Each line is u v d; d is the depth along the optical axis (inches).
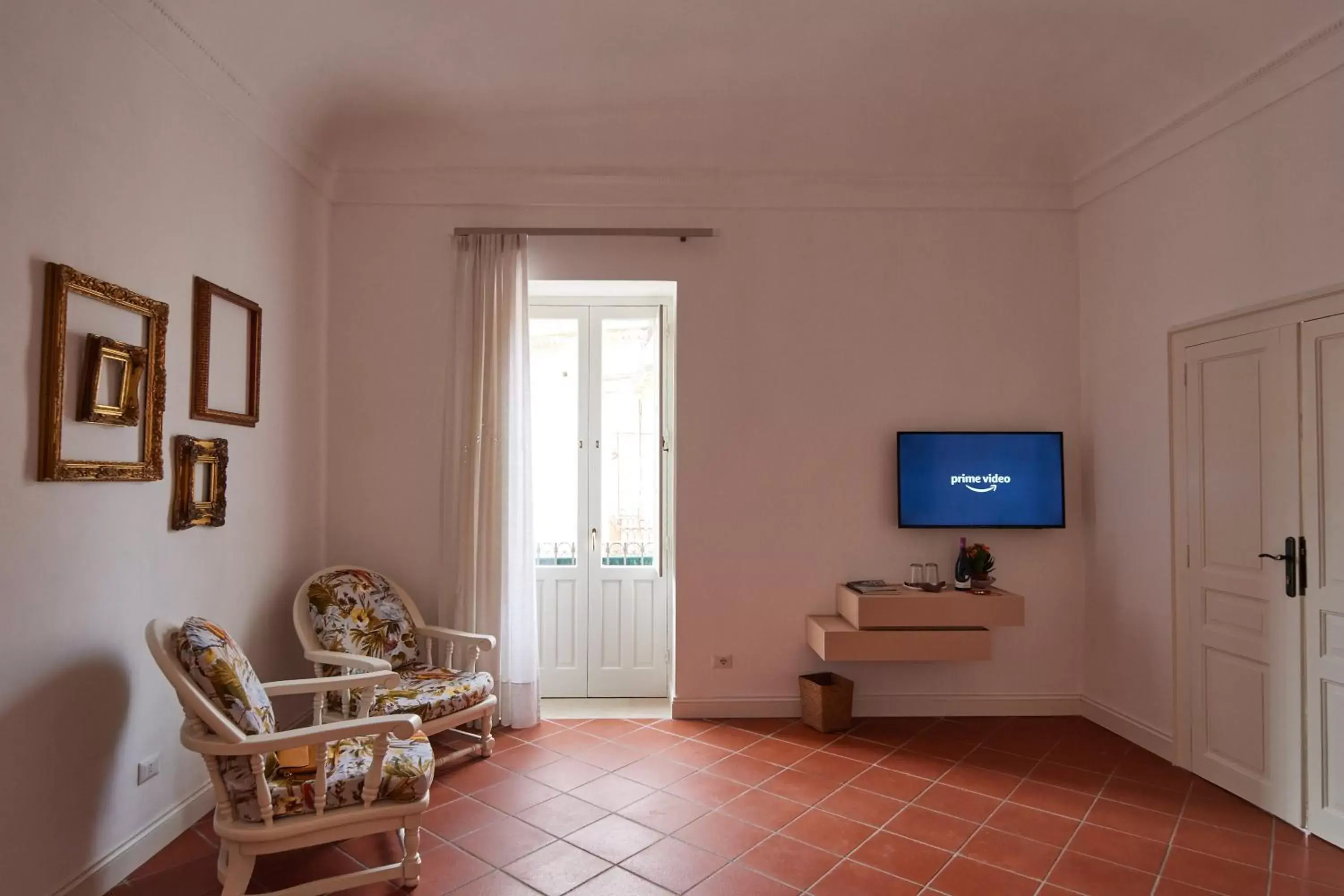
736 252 173.2
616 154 164.2
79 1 93.9
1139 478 155.6
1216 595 136.3
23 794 86.1
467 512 162.9
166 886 100.0
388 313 168.7
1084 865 107.1
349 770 98.8
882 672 172.6
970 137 159.6
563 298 190.2
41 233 88.6
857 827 118.0
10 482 84.4
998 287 175.8
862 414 173.8
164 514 111.3
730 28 124.2
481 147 161.5
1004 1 117.3
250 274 135.6
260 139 138.5
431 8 118.7
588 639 189.3
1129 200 158.9
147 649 107.7
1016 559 173.8
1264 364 126.3
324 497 166.2
